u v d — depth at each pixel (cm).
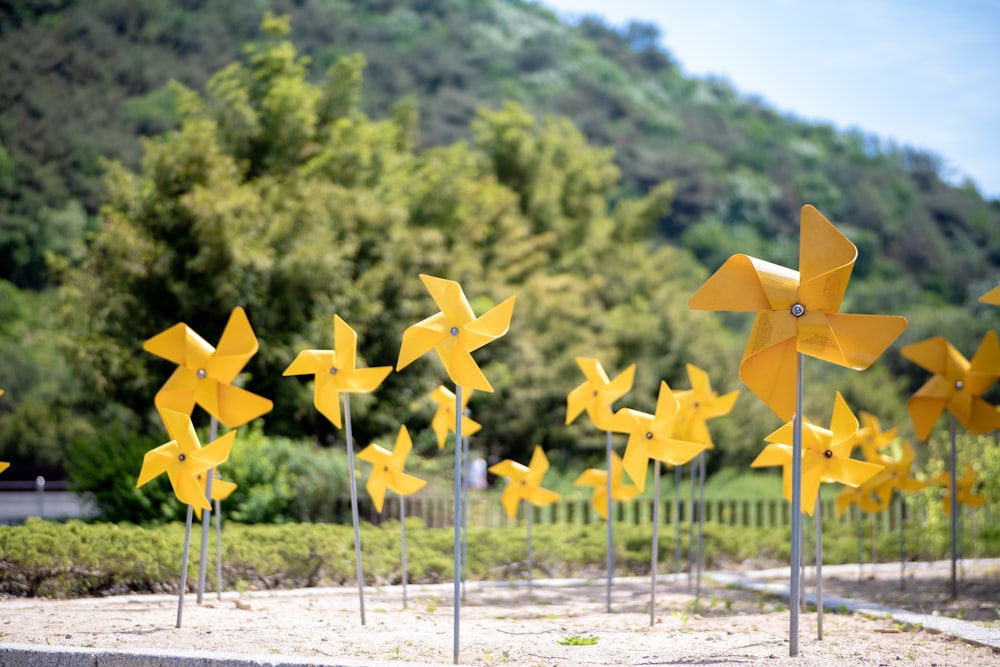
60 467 2989
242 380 1886
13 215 4244
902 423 3519
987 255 7806
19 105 4741
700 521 1066
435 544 1252
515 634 735
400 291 2217
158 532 1041
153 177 2030
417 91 7994
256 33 7300
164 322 1959
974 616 892
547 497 1052
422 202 2700
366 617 824
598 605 987
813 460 704
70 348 2005
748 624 811
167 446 720
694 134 9156
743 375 612
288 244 2030
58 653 575
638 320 2906
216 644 638
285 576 1067
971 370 1012
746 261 611
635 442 766
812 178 8469
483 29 10300
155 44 6034
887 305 5997
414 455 1820
